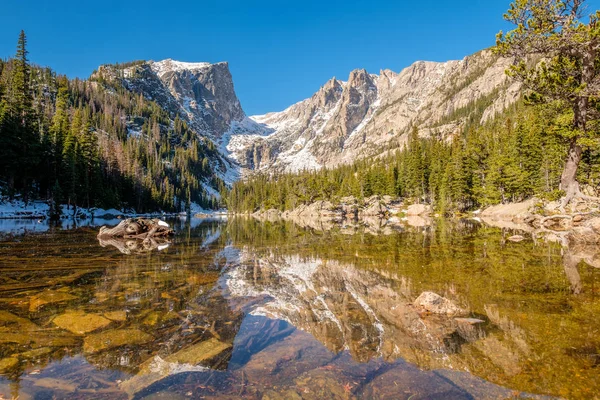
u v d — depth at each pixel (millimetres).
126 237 24469
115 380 4035
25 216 47219
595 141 18141
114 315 6496
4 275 10039
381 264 12375
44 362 4477
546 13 16688
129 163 89000
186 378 4113
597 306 6707
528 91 19297
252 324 6215
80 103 146250
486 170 62000
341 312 6973
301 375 4230
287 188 119562
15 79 55875
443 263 12094
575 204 20781
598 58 17141
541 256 13070
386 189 93500
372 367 4461
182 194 155125
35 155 51219
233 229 37781
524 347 4895
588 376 4008
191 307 7215
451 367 4398
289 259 14203
